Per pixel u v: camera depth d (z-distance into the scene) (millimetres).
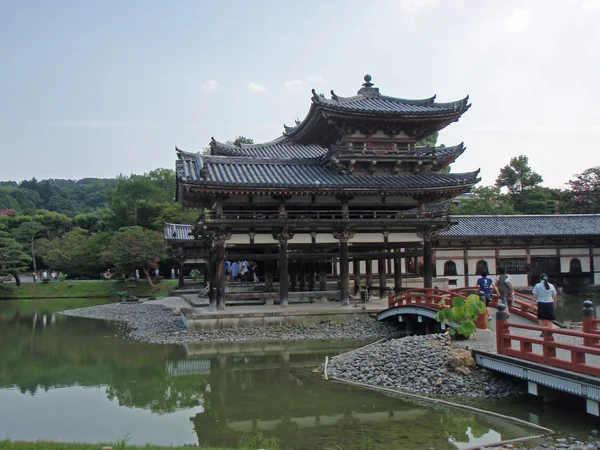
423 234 36594
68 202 177625
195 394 20172
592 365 14773
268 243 34250
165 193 109562
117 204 101188
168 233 61750
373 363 22047
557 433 14398
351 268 55000
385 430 15484
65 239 86375
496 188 77500
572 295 54812
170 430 16125
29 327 40531
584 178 73750
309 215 35625
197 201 37156
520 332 23062
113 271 80000
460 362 19453
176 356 27172
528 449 13352
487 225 55406
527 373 16453
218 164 35031
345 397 18891
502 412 16312
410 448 13977
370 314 33656
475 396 17922
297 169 36281
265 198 34500
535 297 20516
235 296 34031
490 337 22328
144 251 66562
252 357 26531
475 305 21812
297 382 21266
